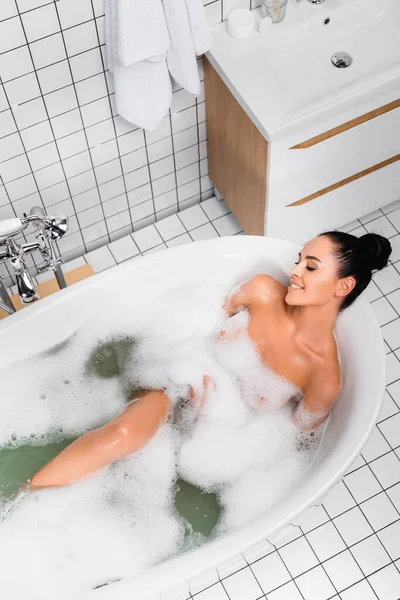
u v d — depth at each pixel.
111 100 2.35
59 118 2.30
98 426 2.26
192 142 2.71
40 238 2.07
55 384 2.27
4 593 1.98
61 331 2.20
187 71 2.24
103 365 2.31
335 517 2.35
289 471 2.11
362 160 2.52
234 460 2.15
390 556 2.29
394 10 2.47
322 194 2.59
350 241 1.89
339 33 2.44
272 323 2.13
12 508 2.12
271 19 2.36
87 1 2.02
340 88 2.26
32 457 2.21
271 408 2.20
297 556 2.29
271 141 2.21
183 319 2.30
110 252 2.91
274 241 2.19
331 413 2.11
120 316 2.28
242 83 2.27
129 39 2.01
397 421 2.50
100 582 2.00
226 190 2.82
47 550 2.06
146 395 2.19
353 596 2.23
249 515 2.07
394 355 2.63
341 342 2.11
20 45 2.04
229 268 2.23
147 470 2.17
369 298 2.75
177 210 3.00
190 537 2.07
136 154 2.61
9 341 2.12
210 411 2.23
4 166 2.35
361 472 2.42
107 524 2.10
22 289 2.06
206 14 2.32
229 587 2.25
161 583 1.71
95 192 2.66
